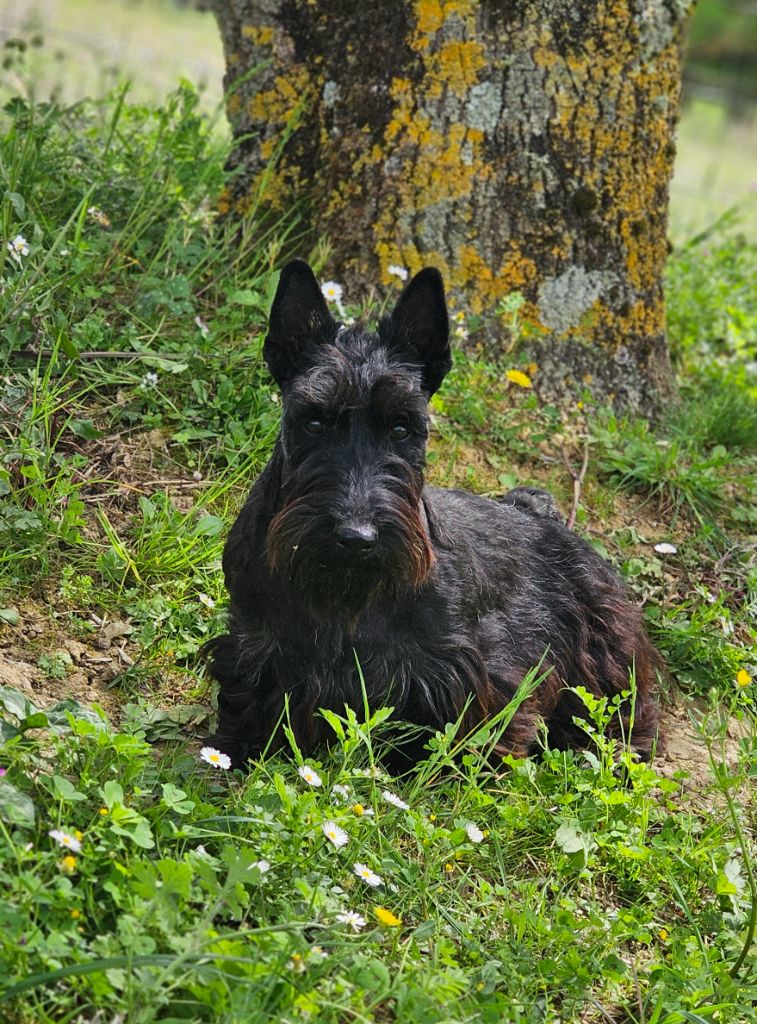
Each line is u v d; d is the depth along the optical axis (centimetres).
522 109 686
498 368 696
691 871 461
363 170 693
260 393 626
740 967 428
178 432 620
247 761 471
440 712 504
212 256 689
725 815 502
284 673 502
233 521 587
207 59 1505
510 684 540
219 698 509
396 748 500
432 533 511
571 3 683
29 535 543
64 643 518
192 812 409
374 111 691
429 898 419
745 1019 407
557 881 449
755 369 836
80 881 368
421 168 687
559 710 583
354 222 696
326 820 408
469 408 667
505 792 471
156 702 511
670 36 711
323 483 461
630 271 719
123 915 358
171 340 651
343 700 496
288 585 473
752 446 734
